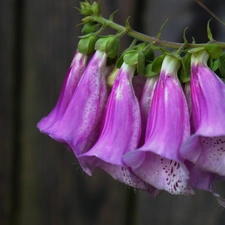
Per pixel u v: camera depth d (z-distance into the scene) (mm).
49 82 729
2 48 732
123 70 490
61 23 723
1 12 730
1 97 736
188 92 485
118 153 472
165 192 726
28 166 745
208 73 474
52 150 742
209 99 466
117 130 479
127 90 486
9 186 748
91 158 479
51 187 745
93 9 514
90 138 492
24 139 740
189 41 697
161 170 465
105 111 489
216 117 459
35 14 727
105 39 501
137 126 481
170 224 725
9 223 751
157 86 479
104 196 740
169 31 701
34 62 730
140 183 477
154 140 461
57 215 747
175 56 481
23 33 730
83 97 495
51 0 724
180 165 457
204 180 468
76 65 513
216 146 460
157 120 471
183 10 698
